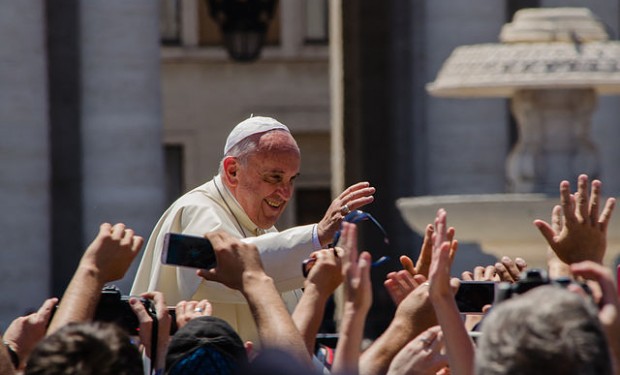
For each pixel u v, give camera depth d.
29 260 43.25
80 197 44.75
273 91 94.25
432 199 33.28
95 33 44.75
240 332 18.03
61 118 44.81
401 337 13.78
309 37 94.38
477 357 10.39
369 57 55.56
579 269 11.61
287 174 18.27
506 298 12.45
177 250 13.77
